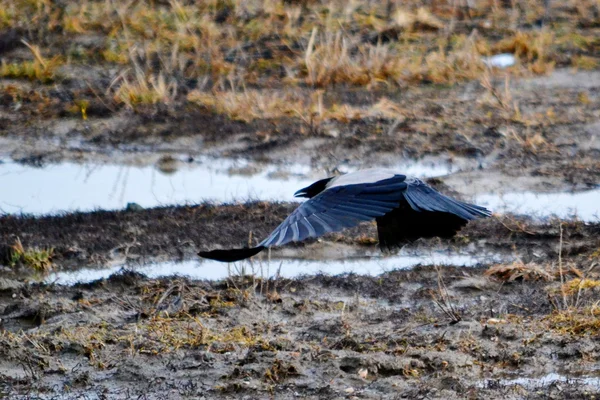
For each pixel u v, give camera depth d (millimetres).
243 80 18859
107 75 19203
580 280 11289
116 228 13430
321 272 11906
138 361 9766
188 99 18141
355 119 17188
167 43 20219
